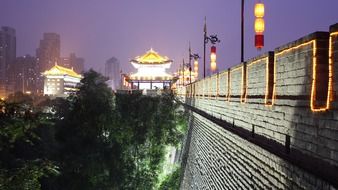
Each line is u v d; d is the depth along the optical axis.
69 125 48.72
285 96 11.81
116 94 53.41
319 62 9.69
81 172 42.66
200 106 36.31
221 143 21.23
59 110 66.88
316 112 9.48
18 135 12.38
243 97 17.52
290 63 11.44
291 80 11.35
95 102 50.03
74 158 43.34
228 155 18.94
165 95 53.56
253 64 15.74
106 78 53.41
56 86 153.62
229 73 21.41
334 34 9.00
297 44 10.88
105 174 44.12
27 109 12.82
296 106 10.80
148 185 47.22
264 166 12.41
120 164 47.00
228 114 21.45
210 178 24.19
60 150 45.47
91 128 48.00
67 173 42.00
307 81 10.16
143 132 49.56
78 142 46.47
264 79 14.13
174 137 49.41
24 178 12.52
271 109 13.09
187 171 37.81
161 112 50.69
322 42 9.66
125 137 48.97
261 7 22.42
